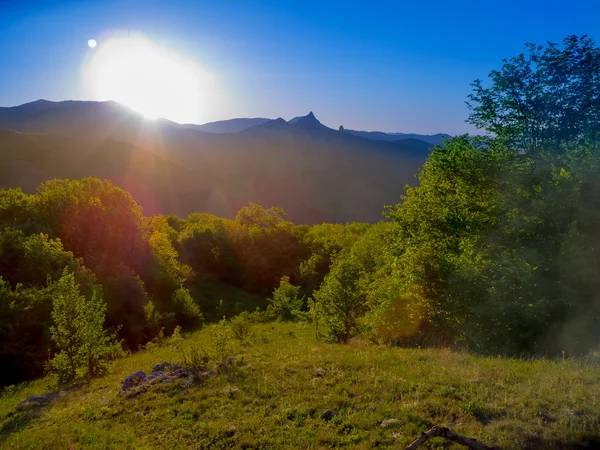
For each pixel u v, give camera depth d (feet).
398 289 59.21
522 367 31.53
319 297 64.95
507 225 56.70
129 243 134.92
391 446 21.18
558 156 61.31
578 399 23.91
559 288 43.42
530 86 69.87
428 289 56.59
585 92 66.39
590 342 38.70
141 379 40.24
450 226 63.31
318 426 24.95
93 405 35.94
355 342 56.03
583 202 49.57
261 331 84.02
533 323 41.70
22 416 36.45
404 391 28.14
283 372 35.88
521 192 57.88
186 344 73.72
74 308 50.16
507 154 65.67
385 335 58.08
